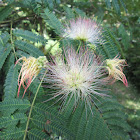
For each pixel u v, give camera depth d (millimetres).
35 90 116
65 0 218
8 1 151
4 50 125
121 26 202
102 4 224
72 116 125
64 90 122
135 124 356
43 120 108
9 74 116
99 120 131
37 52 132
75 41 151
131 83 448
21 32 139
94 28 156
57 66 123
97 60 132
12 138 98
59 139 150
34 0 153
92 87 126
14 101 109
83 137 122
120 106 142
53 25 156
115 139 129
